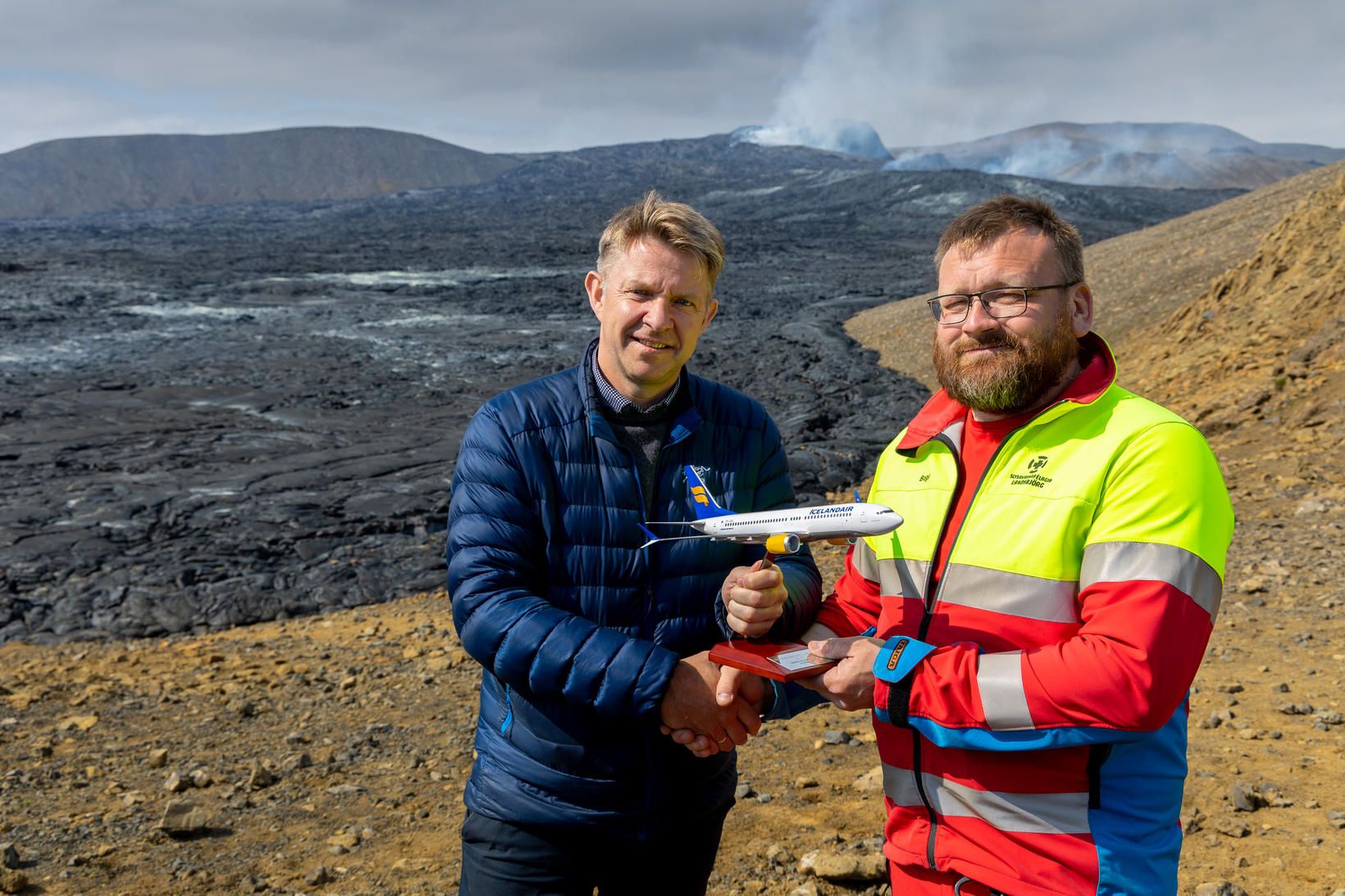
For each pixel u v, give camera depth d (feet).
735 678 8.25
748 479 9.89
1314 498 35.01
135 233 384.68
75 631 38.52
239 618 39.70
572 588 9.27
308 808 18.65
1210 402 49.93
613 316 8.98
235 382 96.32
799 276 202.39
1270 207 96.32
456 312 155.12
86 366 104.83
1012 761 7.32
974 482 8.19
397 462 65.26
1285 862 13.56
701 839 9.56
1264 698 19.74
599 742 8.82
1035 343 7.64
